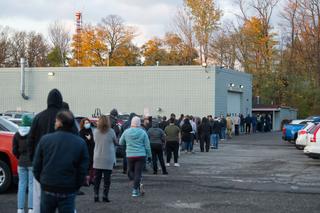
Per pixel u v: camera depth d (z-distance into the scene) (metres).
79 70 44.66
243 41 67.69
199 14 67.12
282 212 10.27
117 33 72.19
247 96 52.09
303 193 12.77
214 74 41.94
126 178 15.47
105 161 11.12
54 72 45.16
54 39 87.94
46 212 6.29
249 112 52.97
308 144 20.47
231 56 67.88
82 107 44.66
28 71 45.72
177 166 19.34
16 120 17.34
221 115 41.31
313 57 57.53
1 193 12.08
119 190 13.02
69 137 6.34
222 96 44.16
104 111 44.12
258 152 27.23
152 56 72.69
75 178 6.32
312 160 22.25
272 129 61.06
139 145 12.06
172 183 14.49
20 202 9.28
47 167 6.21
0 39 82.62
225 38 67.81
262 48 66.94
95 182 11.28
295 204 11.18
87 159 6.43
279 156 24.56
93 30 71.00
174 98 42.69
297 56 62.94
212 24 67.12
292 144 34.38
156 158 16.88
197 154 25.56
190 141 25.81
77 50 71.19
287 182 14.84
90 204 10.96
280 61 66.56
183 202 11.31
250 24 67.31
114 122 17.94
